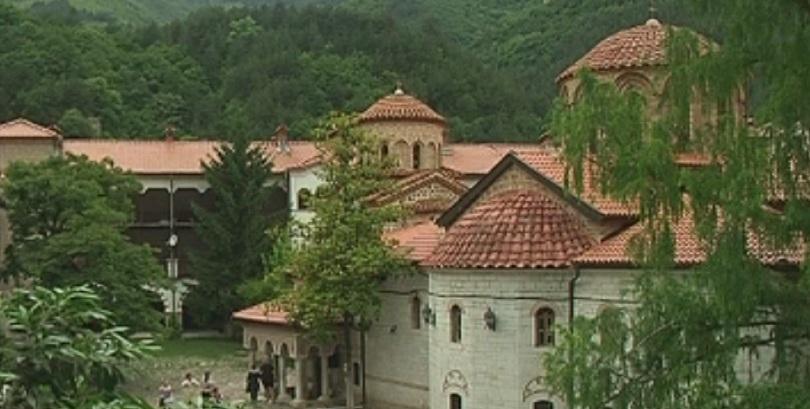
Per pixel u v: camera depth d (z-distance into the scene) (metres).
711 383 33.50
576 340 35.75
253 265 133.00
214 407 16.72
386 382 80.75
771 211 33.56
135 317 96.81
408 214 83.94
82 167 112.94
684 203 34.44
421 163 98.50
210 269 133.12
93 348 15.78
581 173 34.66
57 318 15.75
